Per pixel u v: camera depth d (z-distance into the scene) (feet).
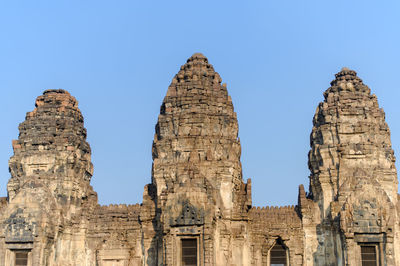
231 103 249.34
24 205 232.12
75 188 244.42
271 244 231.91
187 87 245.65
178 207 212.84
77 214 243.60
